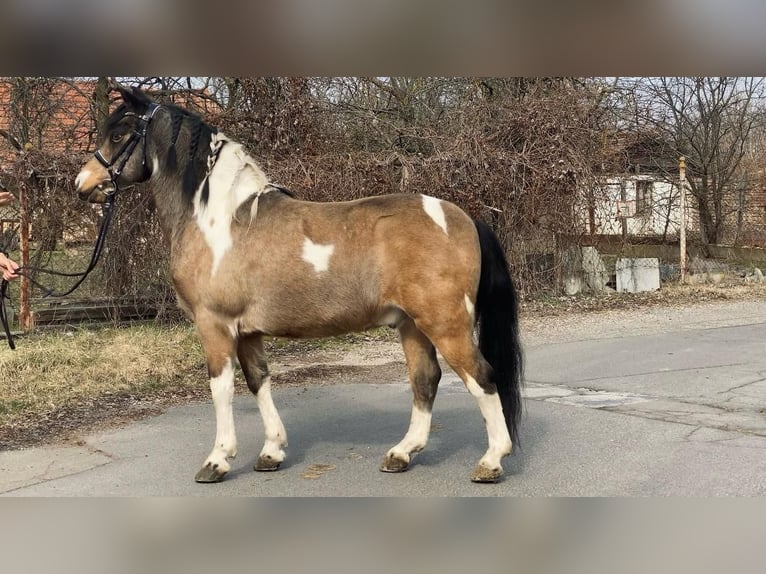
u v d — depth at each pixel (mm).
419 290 4305
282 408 6617
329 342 9961
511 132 12531
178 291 4750
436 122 14445
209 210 4641
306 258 4449
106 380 7469
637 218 14898
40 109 12219
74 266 10062
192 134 4812
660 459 4797
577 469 4684
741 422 5613
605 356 8547
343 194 10500
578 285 13438
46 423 6145
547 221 12531
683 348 8852
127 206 9875
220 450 4703
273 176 10305
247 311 4586
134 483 4688
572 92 12812
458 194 11414
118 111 4969
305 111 11766
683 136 17922
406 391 7191
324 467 4953
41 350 8125
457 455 5129
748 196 17234
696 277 14977
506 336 4543
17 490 4582
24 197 9500
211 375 4656
